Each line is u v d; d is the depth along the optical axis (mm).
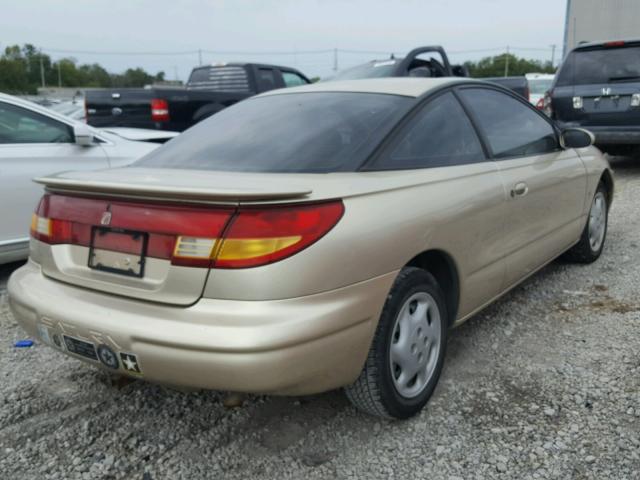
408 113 2947
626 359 3256
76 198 2533
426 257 2928
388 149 2754
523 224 3553
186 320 2168
